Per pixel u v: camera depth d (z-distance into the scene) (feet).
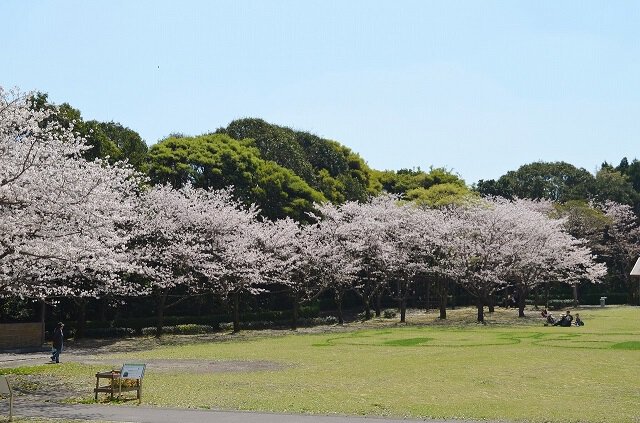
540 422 43.14
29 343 106.42
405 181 243.81
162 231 119.85
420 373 68.69
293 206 172.76
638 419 44.21
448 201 186.70
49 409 49.21
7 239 59.41
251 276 131.85
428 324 148.36
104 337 124.36
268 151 193.77
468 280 151.43
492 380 63.16
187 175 154.51
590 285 244.83
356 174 231.09
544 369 70.64
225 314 153.38
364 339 112.47
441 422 42.65
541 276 173.47
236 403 50.90
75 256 64.69
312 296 168.25
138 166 146.61
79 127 120.78
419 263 162.61
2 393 45.85
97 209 68.64
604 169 291.38
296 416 44.91
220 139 168.45
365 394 55.31
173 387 59.98
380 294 182.39
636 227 250.78
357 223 162.09
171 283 121.70
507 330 125.49
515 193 269.44
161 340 120.06
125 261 96.37
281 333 134.10
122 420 43.98
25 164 59.26
